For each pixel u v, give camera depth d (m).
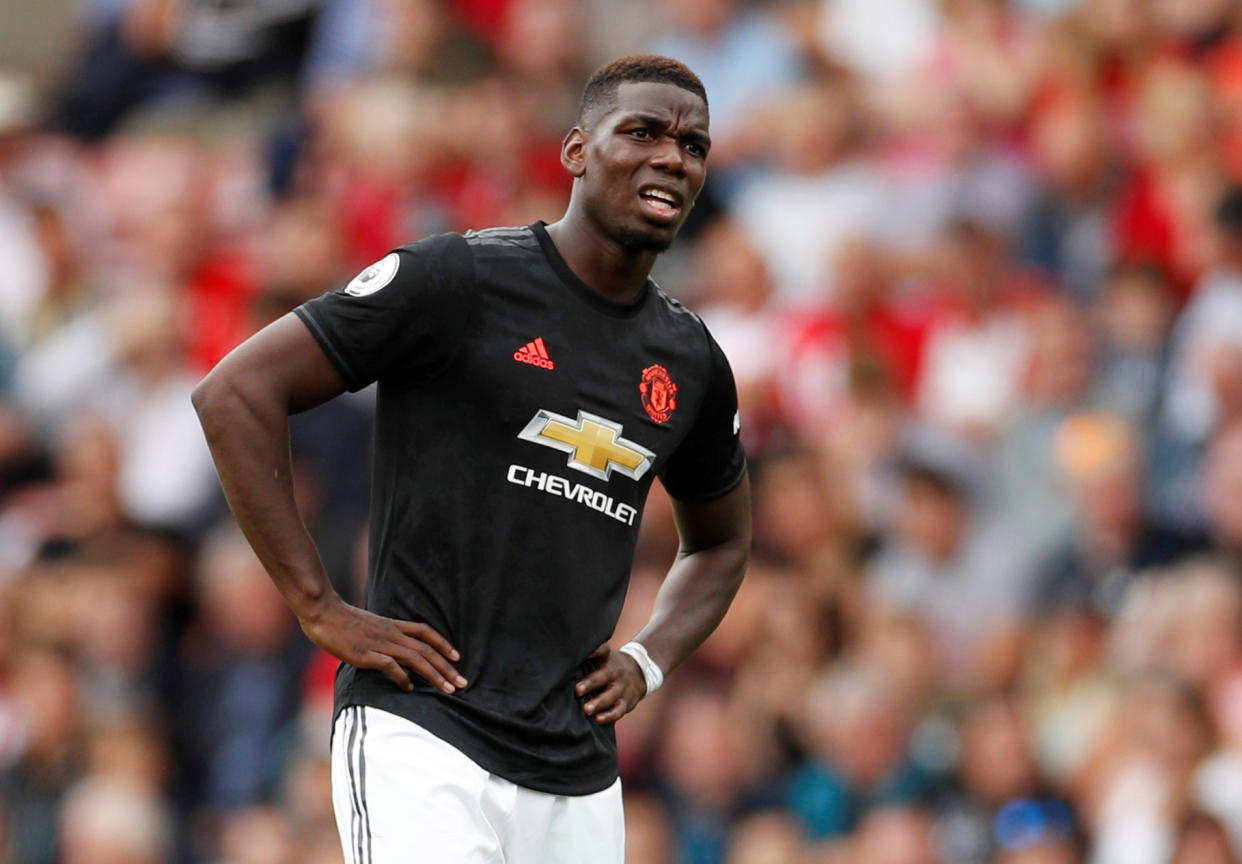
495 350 13.91
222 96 46.31
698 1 41.81
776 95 40.22
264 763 32.41
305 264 38.56
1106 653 28.72
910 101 39.25
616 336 14.41
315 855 29.42
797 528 31.39
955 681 29.45
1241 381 30.78
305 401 13.79
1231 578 28.05
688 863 28.52
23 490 38.94
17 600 34.69
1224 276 32.44
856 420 32.97
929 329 34.81
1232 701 26.98
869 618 29.77
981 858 26.98
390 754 13.70
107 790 31.95
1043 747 28.03
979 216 36.59
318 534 33.31
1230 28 37.38
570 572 14.14
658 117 14.15
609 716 14.58
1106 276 34.50
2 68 52.91
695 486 15.88
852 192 38.12
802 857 28.08
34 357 41.03
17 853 32.09
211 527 36.09
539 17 42.72
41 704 32.88
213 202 43.16
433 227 39.47
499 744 13.85
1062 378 32.19
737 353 35.06
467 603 13.91
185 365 38.72
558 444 14.05
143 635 34.19
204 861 32.00
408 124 41.16
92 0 50.28
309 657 32.88
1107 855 26.39
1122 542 30.25
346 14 45.44
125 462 37.34
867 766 28.20
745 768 29.00
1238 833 25.59
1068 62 37.34
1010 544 31.03
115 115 47.28
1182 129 35.16
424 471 13.93
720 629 30.42
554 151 40.72
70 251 42.94
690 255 38.62
